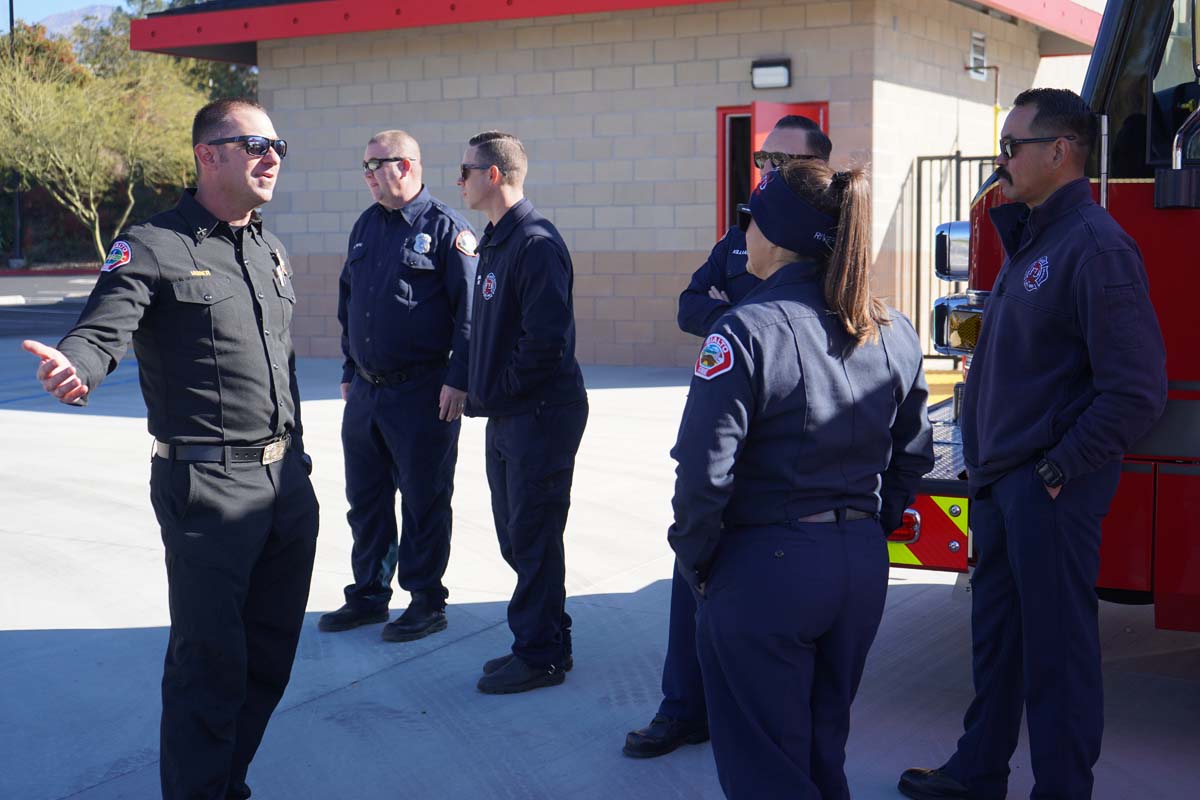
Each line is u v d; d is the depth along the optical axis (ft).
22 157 124.57
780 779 8.89
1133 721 13.98
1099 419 10.30
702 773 12.69
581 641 16.56
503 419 14.56
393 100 47.29
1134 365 10.25
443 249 16.26
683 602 13.04
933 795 11.90
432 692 14.84
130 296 10.18
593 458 28.09
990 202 13.19
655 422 32.68
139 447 30.30
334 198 48.75
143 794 12.33
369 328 16.31
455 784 12.49
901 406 9.64
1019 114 10.86
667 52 42.80
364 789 12.42
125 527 22.47
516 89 45.21
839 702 9.31
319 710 14.34
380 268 16.33
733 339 8.73
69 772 12.80
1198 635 17.11
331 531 22.27
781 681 8.91
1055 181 10.84
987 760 11.69
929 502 12.92
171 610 10.84
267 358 10.98
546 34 44.47
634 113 43.47
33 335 63.31
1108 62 11.85
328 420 33.68
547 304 13.92
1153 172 11.76
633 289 44.21
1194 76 11.64
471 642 16.53
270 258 11.28
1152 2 11.71
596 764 12.91
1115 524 12.11
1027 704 11.05
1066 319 10.57
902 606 18.17
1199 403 11.70
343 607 17.31
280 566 11.48
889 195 41.42
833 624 9.08
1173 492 11.87
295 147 49.34
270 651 11.64
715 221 42.63
